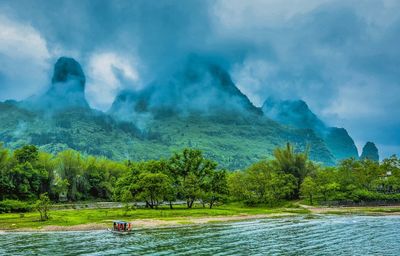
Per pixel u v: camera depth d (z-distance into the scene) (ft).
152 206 411.34
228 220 308.40
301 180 504.84
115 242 200.03
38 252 173.58
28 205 386.32
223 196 422.41
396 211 373.81
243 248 184.34
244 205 454.81
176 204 484.33
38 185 480.23
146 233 234.38
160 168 439.22
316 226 267.59
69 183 526.57
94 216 319.88
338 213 363.76
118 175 600.39
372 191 460.55
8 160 457.27
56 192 500.74
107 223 273.95
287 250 179.32
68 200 527.81
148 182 395.75
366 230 244.63
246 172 523.29
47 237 216.54
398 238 212.64
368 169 504.43
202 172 439.63
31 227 255.09
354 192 439.63
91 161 590.55
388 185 474.90
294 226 268.82
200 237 217.77
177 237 217.77
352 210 385.70
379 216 336.29
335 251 176.76
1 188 436.35
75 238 213.05
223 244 194.90
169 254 170.40
